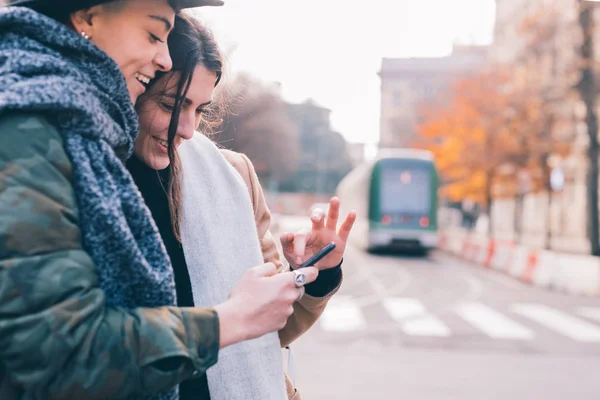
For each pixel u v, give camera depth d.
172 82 1.31
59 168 0.98
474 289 13.40
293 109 84.69
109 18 1.12
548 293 12.84
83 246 1.03
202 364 1.03
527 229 35.84
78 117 1.03
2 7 1.06
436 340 8.00
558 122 21.48
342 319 9.45
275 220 31.67
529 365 6.77
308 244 1.62
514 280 15.40
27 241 0.91
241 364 1.43
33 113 0.99
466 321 9.37
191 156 1.54
